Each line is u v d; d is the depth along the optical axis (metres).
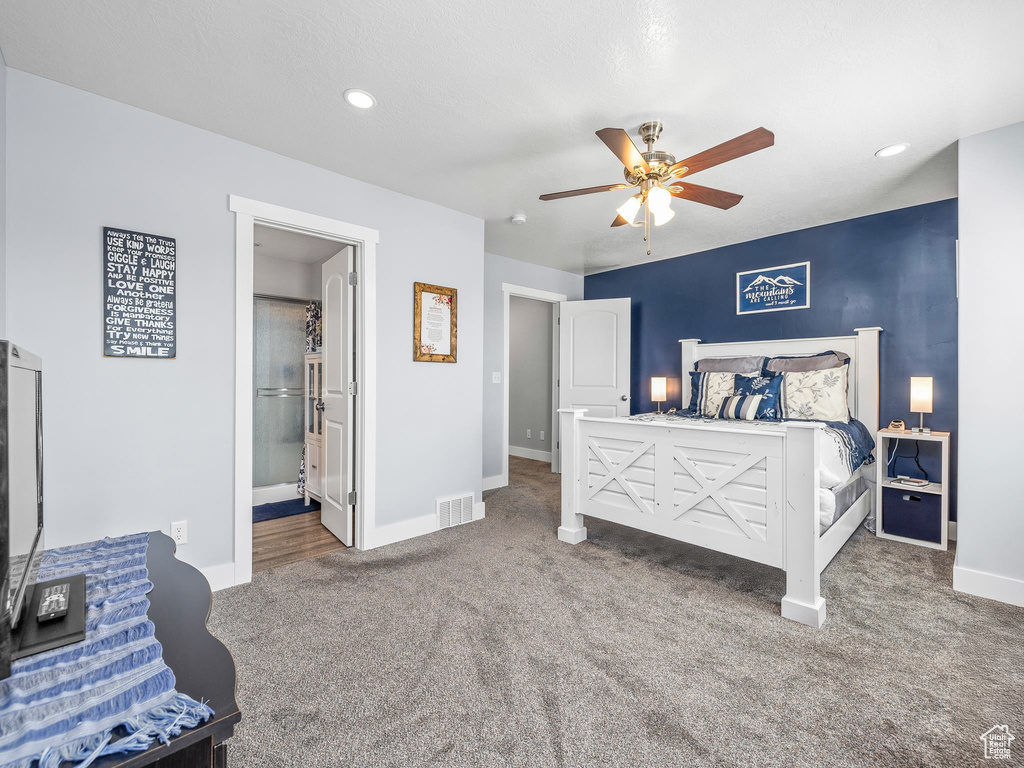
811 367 3.52
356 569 2.60
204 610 0.96
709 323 4.44
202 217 2.28
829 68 1.80
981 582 2.26
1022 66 1.76
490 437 4.64
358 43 1.69
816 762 1.28
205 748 0.64
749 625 2.00
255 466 4.25
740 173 2.73
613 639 1.89
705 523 2.38
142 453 2.12
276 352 4.39
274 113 2.15
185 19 1.57
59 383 1.92
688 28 1.60
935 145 2.39
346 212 2.79
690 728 1.41
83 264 1.97
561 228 3.79
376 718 1.44
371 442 2.92
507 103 2.05
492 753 1.31
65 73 1.86
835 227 3.64
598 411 4.94
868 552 2.87
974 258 2.25
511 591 2.32
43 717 0.62
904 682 1.62
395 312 3.04
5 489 0.65
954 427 3.11
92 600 0.98
